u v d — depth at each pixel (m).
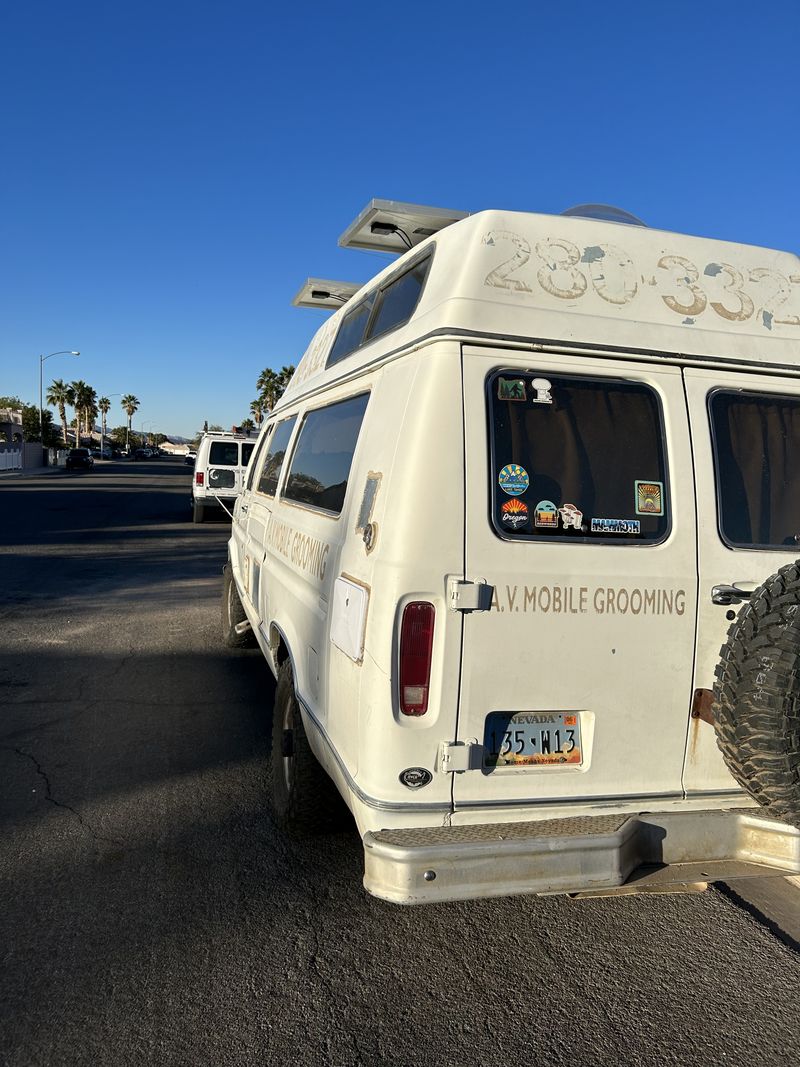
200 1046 2.73
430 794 2.73
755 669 2.65
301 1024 2.85
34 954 3.18
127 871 3.81
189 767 5.06
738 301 3.20
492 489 2.79
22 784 4.75
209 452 20.75
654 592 2.91
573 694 2.84
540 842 2.62
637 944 3.37
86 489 35.28
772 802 2.69
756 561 3.04
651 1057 2.72
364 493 3.06
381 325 3.66
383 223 4.23
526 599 2.78
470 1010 2.94
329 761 3.17
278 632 4.43
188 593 11.16
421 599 2.70
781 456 3.18
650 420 3.00
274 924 3.43
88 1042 2.73
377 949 3.29
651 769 2.94
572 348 2.91
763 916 3.61
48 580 11.99
